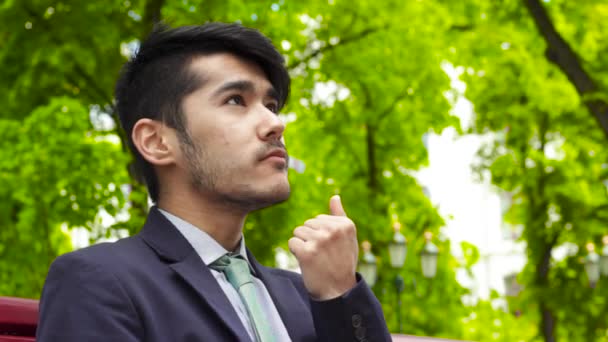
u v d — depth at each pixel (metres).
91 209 8.78
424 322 13.74
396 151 13.87
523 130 15.13
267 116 1.30
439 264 14.09
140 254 1.27
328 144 13.30
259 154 1.28
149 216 1.35
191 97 1.31
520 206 15.72
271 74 1.36
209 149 1.28
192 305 1.23
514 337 15.41
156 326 1.18
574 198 14.86
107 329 1.13
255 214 10.48
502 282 24.33
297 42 11.33
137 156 1.37
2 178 8.69
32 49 9.09
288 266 11.41
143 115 1.35
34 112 8.78
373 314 1.25
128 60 1.39
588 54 12.68
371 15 11.66
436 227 14.12
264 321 1.28
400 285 11.53
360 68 11.88
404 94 12.83
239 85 1.30
